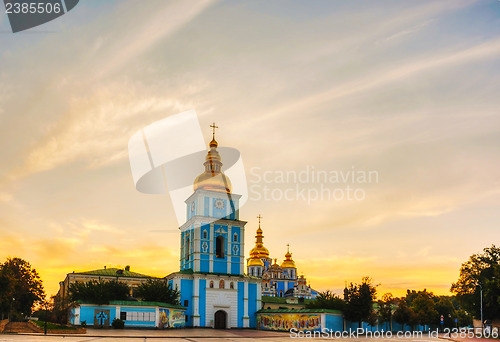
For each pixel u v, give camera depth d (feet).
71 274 337.72
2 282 232.12
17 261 344.49
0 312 245.86
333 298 297.53
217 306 296.92
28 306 343.87
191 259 306.76
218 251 313.73
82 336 184.34
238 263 312.09
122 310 242.99
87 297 239.50
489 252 298.97
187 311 291.58
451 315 437.58
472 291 301.22
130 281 346.95
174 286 298.35
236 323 300.81
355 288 288.92
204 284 297.74
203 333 234.38
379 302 328.49
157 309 249.75
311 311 276.00
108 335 192.44
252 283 312.91
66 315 265.95
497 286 264.52
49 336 180.45
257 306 311.27
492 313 289.12
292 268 508.94
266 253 483.51
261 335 233.55
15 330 202.90
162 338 188.96
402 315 343.05
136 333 212.23
